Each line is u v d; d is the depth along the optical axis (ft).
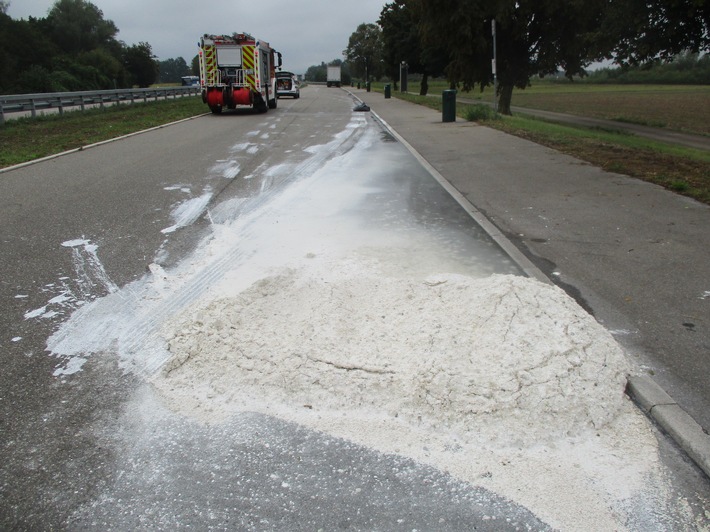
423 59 149.59
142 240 21.70
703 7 45.52
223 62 87.86
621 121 95.30
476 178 33.09
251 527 8.33
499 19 84.58
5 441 10.11
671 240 20.72
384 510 8.64
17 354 13.06
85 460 9.67
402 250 19.90
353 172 35.68
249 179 33.65
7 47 223.30
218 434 10.33
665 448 9.89
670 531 8.21
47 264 19.04
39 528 8.30
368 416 10.69
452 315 12.81
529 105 140.97
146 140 53.57
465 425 10.29
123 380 11.98
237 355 12.20
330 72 321.93
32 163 39.32
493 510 8.62
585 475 9.29
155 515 8.55
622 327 14.05
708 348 12.98
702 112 117.39
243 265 18.71
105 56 288.10
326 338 12.44
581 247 20.17
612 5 53.31
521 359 11.23
